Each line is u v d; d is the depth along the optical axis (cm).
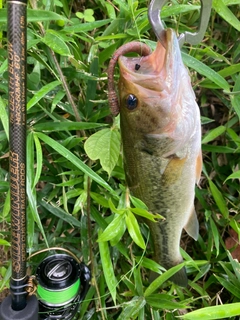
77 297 29
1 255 39
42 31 30
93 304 39
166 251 32
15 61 17
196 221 31
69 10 37
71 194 33
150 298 33
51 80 36
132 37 33
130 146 26
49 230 38
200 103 43
